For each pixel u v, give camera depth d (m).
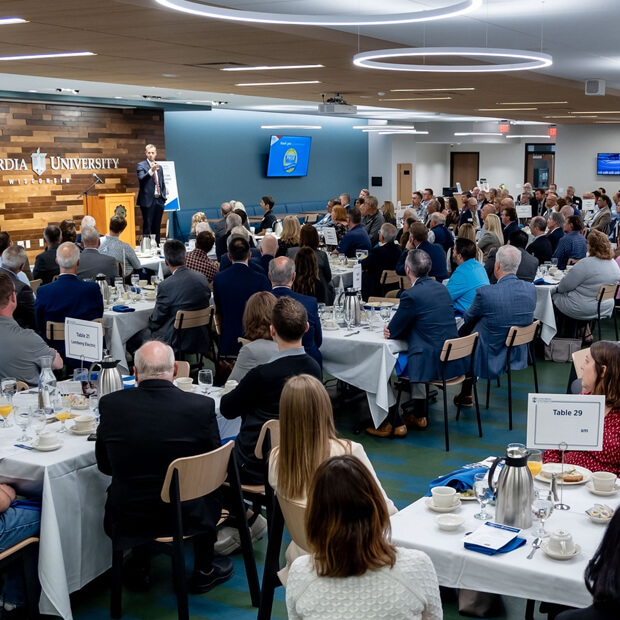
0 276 4.43
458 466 5.32
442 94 13.79
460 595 3.42
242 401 3.85
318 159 23.61
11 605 3.44
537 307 8.04
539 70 11.69
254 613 3.52
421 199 16.19
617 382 3.32
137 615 3.50
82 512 3.51
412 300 5.62
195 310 6.55
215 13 5.53
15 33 6.93
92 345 4.27
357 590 1.93
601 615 1.84
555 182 24.38
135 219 16.09
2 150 13.51
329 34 7.62
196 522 3.31
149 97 15.02
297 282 6.05
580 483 3.12
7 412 3.88
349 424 6.22
